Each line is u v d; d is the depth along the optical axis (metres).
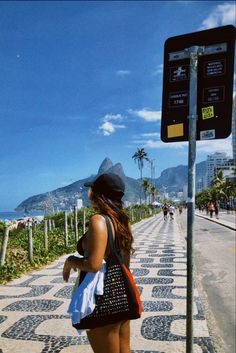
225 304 7.73
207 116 3.55
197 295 7.50
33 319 5.91
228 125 3.48
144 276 9.54
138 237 22.59
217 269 11.73
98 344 2.87
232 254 15.09
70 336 5.15
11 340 5.02
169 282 8.76
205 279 10.23
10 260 10.85
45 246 13.70
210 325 6.09
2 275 9.14
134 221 41.78
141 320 5.86
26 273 10.05
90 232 2.86
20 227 25.75
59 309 6.47
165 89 3.72
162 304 6.79
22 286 8.37
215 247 17.50
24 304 6.82
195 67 3.54
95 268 2.77
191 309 3.48
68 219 27.69
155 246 17.00
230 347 5.38
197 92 3.60
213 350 4.73
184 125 3.62
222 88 3.51
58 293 7.64
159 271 10.27
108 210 2.95
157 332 5.33
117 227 2.93
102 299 2.81
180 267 10.95
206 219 48.50
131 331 5.38
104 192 3.03
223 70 3.51
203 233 25.73
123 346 3.03
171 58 3.69
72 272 9.99
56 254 13.48
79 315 2.81
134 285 2.94
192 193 3.48
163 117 3.72
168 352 4.65
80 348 4.74
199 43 3.59
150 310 6.41
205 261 13.39
